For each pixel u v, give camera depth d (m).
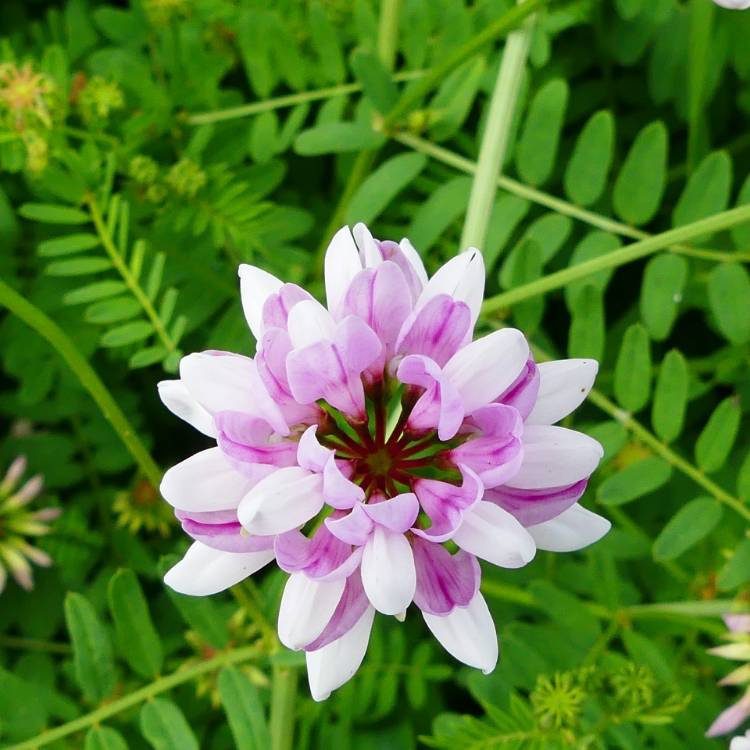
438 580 0.08
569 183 0.12
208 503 0.08
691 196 0.12
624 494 0.12
